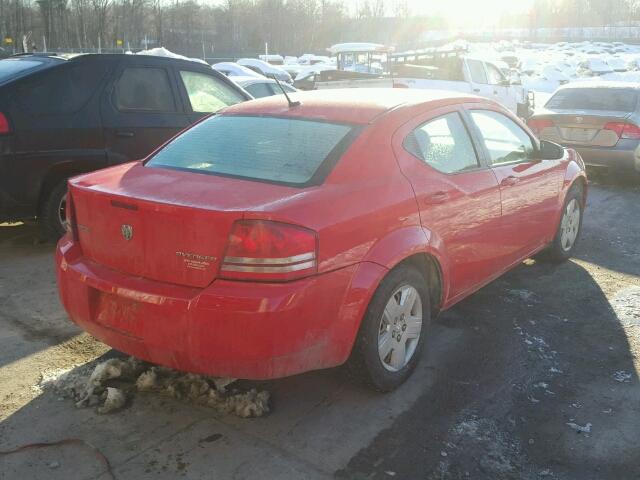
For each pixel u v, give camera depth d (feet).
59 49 192.75
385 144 11.67
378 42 278.26
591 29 320.29
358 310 10.36
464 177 13.26
